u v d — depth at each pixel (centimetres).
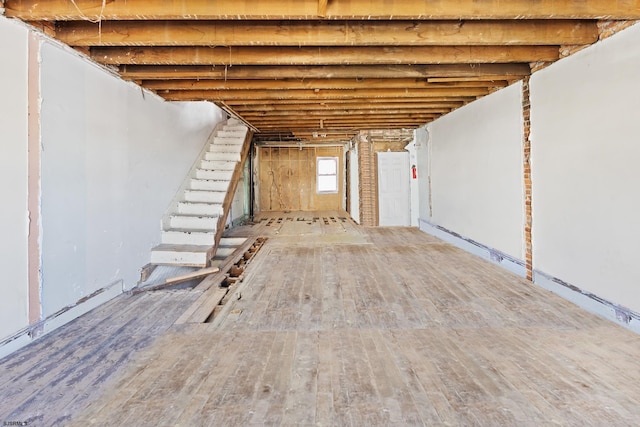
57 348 233
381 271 424
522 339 242
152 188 432
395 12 237
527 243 382
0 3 220
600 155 275
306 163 1228
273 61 323
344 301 321
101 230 323
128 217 373
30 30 241
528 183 378
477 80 405
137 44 279
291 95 455
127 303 322
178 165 514
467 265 449
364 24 280
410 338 245
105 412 168
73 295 284
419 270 427
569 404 171
